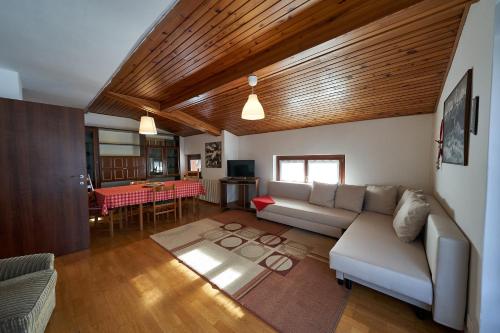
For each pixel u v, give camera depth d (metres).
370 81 2.28
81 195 2.66
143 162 5.41
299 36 1.74
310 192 3.74
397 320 1.48
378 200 2.92
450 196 1.71
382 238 1.99
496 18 0.94
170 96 3.28
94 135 4.56
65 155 2.54
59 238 2.51
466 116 1.27
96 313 1.57
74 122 2.60
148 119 3.24
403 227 1.92
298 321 1.48
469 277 1.21
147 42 1.84
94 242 2.90
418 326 1.43
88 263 2.33
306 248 2.64
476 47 1.17
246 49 1.98
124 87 2.92
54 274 1.47
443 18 1.37
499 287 1.01
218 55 2.07
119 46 1.88
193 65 2.28
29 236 2.33
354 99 2.73
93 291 1.84
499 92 0.95
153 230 3.35
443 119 2.00
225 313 1.58
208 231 3.28
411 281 1.42
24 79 2.64
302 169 4.18
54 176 2.47
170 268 2.22
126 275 2.09
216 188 5.27
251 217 4.04
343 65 2.03
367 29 1.45
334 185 3.37
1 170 2.18
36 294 1.22
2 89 2.36
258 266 2.22
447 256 1.26
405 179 3.00
